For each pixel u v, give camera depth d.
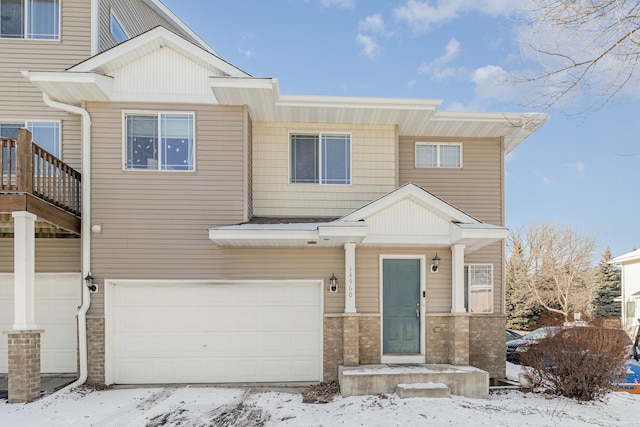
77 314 8.54
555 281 27.11
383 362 8.67
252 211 9.53
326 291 8.84
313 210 9.65
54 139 9.39
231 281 8.79
